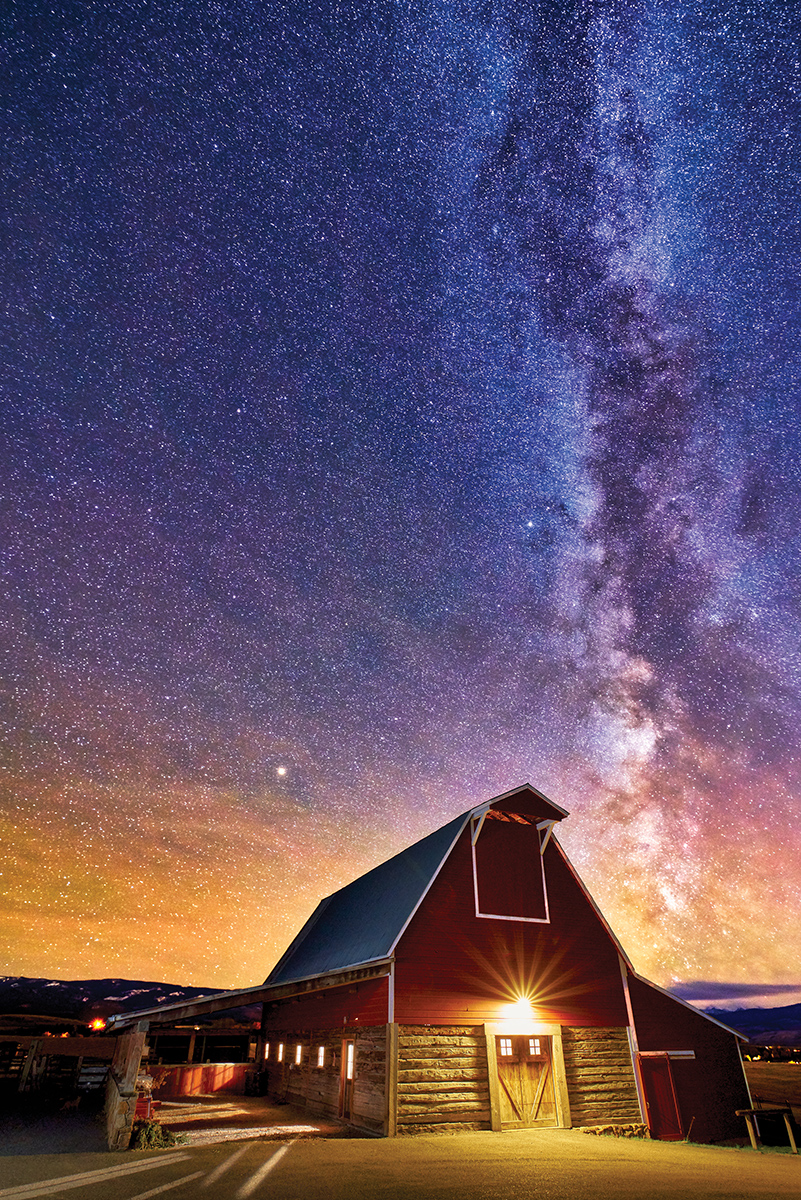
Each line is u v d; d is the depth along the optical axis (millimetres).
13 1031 41312
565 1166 10109
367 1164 10000
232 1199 7527
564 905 17797
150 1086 12367
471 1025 14945
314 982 14266
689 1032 17719
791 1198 7859
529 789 18703
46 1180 8484
